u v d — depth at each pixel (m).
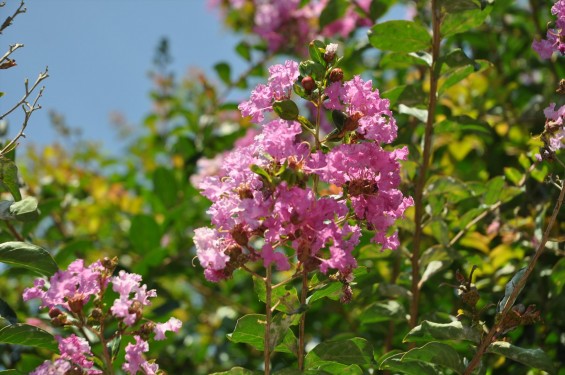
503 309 1.05
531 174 1.34
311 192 0.97
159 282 1.58
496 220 1.38
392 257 1.32
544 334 1.33
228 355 1.72
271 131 0.99
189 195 1.75
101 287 1.00
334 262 0.97
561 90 1.09
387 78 1.84
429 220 1.29
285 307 1.05
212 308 1.86
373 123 1.01
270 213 0.96
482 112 1.59
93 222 1.87
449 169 1.55
